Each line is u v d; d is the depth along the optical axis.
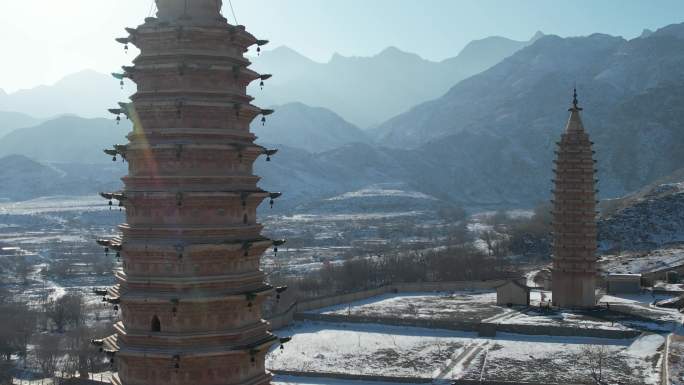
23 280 174.00
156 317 32.09
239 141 33.62
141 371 32.12
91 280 176.12
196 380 31.88
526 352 83.81
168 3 34.53
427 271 150.25
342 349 86.69
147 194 32.25
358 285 141.00
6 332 100.94
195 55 33.22
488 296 120.06
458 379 72.81
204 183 32.69
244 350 32.09
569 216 105.12
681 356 77.06
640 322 94.56
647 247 167.88
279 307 111.19
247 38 34.47
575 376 73.62
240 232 33.12
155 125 33.12
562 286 105.88
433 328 96.62
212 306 31.92
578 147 104.81
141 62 33.62
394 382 74.25
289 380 75.31
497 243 196.00
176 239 32.12
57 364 95.12
